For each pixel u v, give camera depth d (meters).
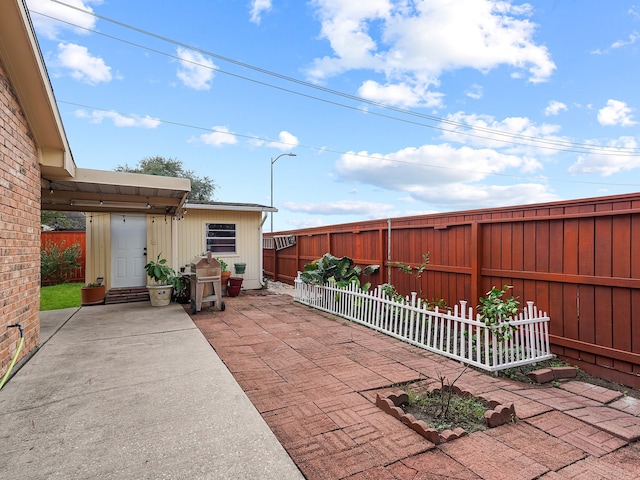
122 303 8.28
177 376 3.73
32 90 4.14
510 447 2.47
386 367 4.09
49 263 11.27
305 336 5.43
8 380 3.61
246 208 10.45
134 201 7.58
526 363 4.14
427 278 6.30
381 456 2.34
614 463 2.31
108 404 3.08
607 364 3.89
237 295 9.62
